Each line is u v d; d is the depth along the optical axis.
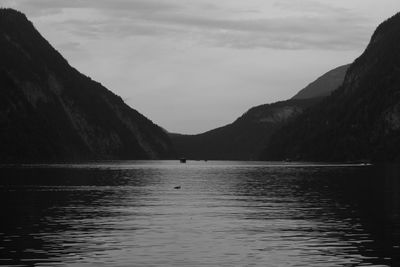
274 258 30.75
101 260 30.08
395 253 31.84
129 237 37.50
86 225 43.22
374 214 49.34
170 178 129.00
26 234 38.31
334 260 30.12
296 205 59.56
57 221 45.47
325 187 88.12
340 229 40.91
